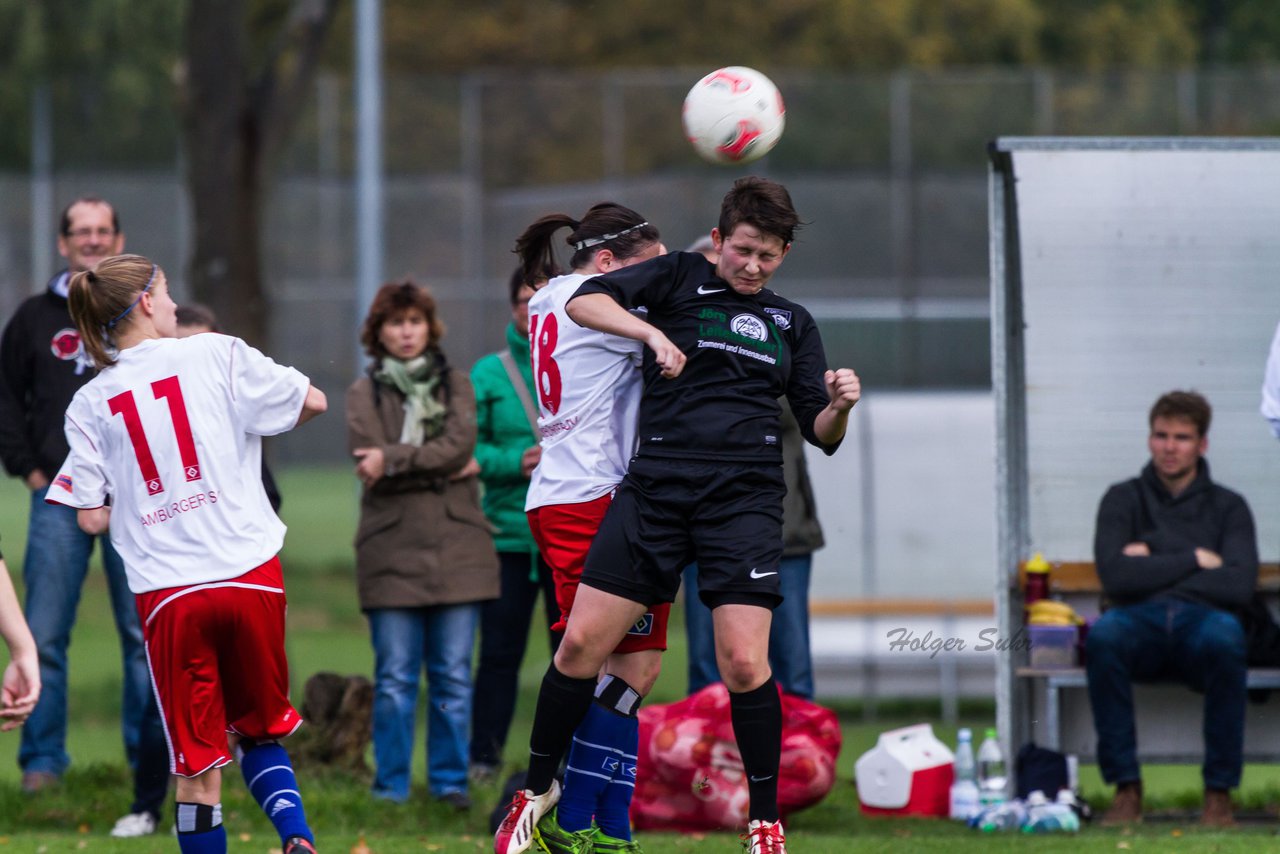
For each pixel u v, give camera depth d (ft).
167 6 471.62
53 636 91.04
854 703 165.99
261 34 464.65
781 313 63.26
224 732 60.70
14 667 56.08
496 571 89.66
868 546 169.48
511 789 82.17
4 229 376.68
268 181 199.93
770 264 62.13
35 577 90.48
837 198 359.87
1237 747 85.71
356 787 93.76
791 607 91.35
